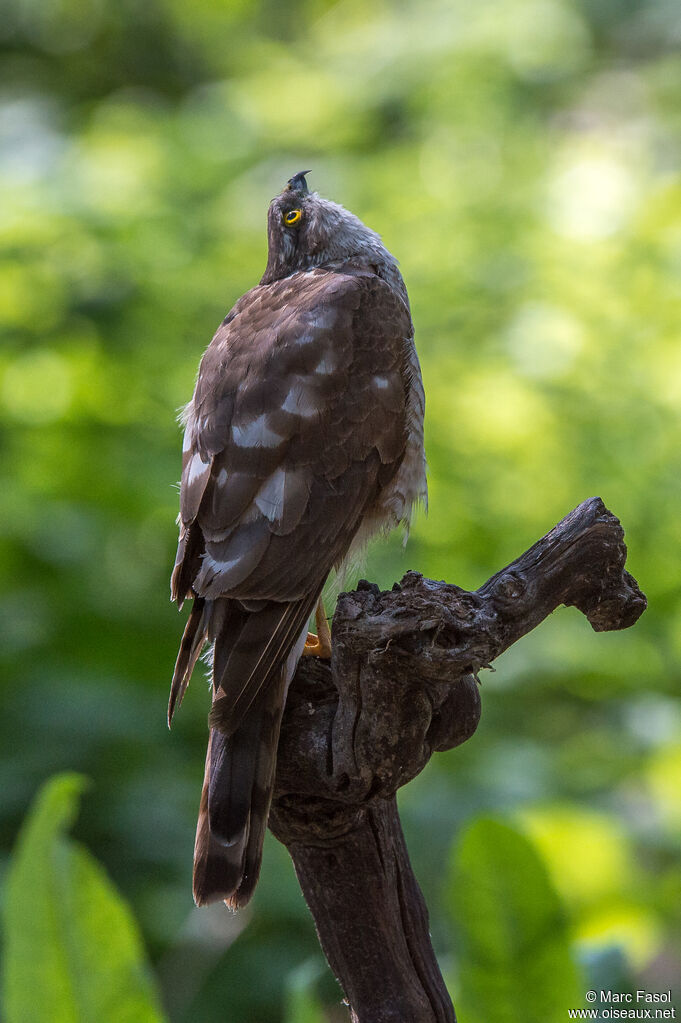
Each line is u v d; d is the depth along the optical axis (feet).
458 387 38.68
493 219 41.73
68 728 31.14
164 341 40.04
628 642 36.91
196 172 43.42
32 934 14.44
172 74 61.67
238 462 18.17
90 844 30.30
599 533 15.14
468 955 16.07
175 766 32.14
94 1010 14.53
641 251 39.88
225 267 40.63
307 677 16.35
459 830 30.63
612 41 55.11
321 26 59.52
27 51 59.82
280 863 30.07
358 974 16.21
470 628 13.98
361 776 15.02
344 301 19.94
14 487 36.60
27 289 39.19
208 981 29.09
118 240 39.70
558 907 15.87
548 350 38.75
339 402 18.94
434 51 49.57
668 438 38.45
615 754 34.19
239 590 17.04
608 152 46.44
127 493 36.88
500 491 38.60
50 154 44.70
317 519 18.15
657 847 29.63
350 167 45.24
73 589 34.91
